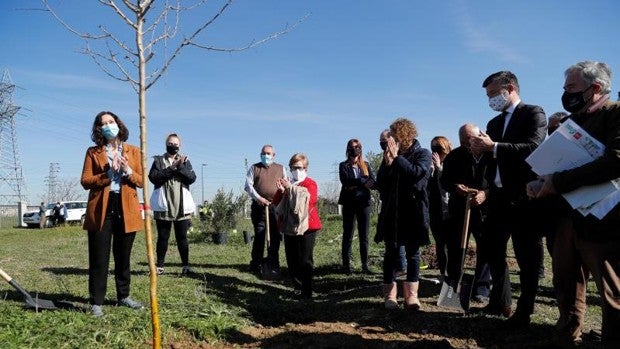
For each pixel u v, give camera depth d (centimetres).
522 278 437
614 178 308
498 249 470
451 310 510
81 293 593
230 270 849
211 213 1465
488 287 562
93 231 479
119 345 404
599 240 319
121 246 510
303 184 627
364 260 800
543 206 404
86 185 480
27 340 396
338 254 994
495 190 456
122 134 504
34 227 3133
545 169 342
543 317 486
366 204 796
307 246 618
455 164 533
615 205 313
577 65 342
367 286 661
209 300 559
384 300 541
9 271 762
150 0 310
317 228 624
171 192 741
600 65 337
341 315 511
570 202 328
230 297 602
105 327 438
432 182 646
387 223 519
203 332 441
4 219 4241
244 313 522
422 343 393
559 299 377
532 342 408
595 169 311
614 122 319
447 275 513
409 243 509
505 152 432
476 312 495
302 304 569
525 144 430
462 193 505
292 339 438
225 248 1227
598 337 420
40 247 1231
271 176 805
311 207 622
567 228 363
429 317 483
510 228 447
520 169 435
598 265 321
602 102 338
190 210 755
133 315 473
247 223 1816
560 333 378
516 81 461
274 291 680
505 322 445
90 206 484
